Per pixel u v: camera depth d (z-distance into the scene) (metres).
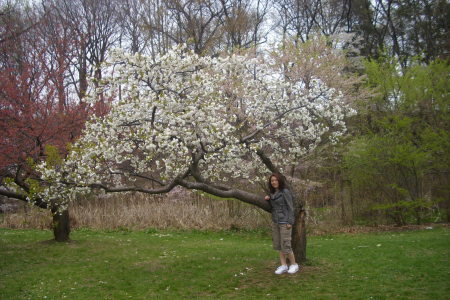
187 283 5.91
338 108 6.95
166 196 14.16
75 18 17.22
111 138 6.25
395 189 12.85
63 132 8.59
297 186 11.61
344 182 13.42
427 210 13.59
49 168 6.49
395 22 20.73
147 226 13.09
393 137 12.66
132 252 8.68
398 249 7.93
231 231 12.38
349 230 12.09
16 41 10.48
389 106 13.23
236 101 8.82
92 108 9.41
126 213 13.60
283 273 6.20
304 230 6.79
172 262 7.46
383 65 13.74
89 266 7.28
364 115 13.79
